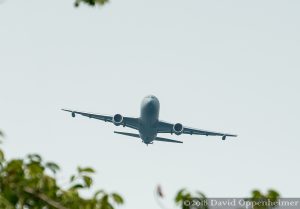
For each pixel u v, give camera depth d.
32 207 47.06
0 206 45.31
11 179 47.72
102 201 46.84
